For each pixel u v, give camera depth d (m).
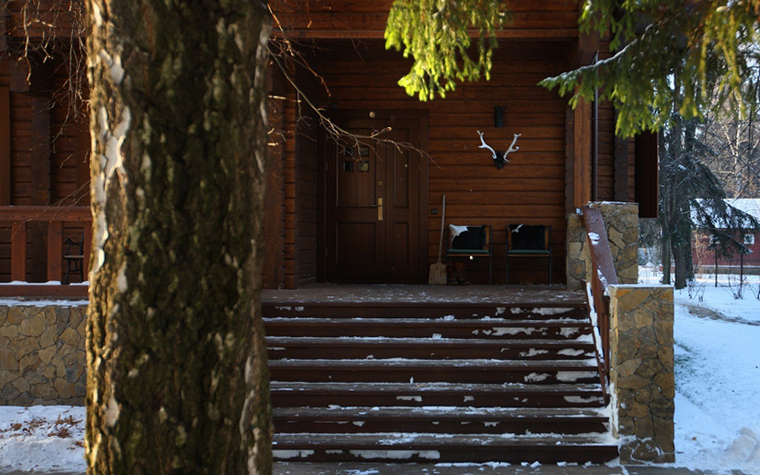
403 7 5.09
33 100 7.60
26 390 5.38
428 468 4.23
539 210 8.10
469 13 5.04
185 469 1.47
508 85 8.12
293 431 4.58
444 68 5.43
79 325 5.38
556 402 4.74
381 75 8.19
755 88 5.00
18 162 7.80
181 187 1.50
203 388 1.50
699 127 19.70
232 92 1.55
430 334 5.40
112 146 1.50
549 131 8.09
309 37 6.61
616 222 6.09
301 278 7.54
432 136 8.18
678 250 19.70
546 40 7.22
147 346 1.47
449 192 8.18
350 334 5.44
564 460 4.30
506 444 4.31
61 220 5.56
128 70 1.48
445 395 4.76
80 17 5.72
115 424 1.47
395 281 8.20
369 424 4.57
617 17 6.68
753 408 5.97
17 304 5.41
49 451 4.44
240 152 1.56
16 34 6.59
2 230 7.71
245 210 1.58
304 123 7.53
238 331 1.54
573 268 6.91
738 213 19.19
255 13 1.59
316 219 8.17
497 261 8.16
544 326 5.32
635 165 7.79
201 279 1.50
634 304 4.35
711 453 4.42
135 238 1.47
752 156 21.83
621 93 5.33
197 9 1.52
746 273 25.11
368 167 8.22
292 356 5.22
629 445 4.29
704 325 11.11
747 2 4.18
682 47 5.08
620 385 4.34
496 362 5.09
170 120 1.49
